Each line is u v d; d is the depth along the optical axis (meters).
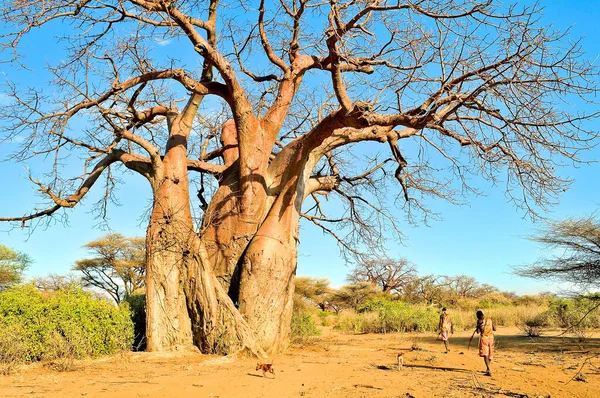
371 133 13.56
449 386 8.00
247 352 11.07
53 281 24.86
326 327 29.75
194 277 11.69
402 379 8.59
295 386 7.63
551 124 9.32
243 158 12.68
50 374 8.59
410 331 23.69
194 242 11.91
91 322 11.05
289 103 13.38
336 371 9.37
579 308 19.58
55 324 10.35
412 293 39.12
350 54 10.88
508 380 8.81
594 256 13.89
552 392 7.71
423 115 9.67
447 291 39.22
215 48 12.34
